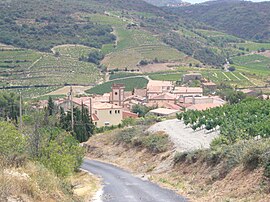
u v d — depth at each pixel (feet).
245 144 109.29
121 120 329.52
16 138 91.56
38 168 83.46
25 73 558.97
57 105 350.43
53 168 107.34
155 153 171.63
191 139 168.55
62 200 73.56
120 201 96.27
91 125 266.36
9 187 61.46
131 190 112.57
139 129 223.10
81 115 262.06
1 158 81.41
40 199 66.59
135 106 406.62
